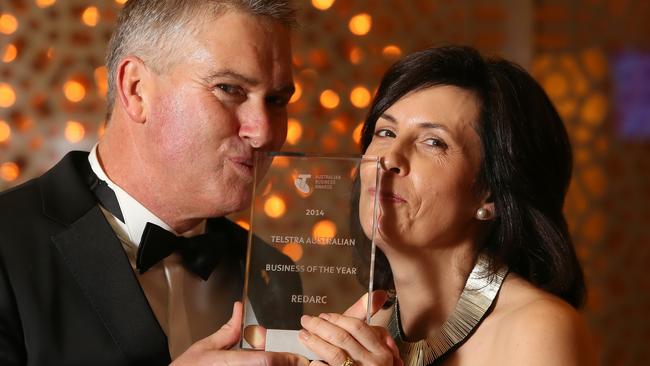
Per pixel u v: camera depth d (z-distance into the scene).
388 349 1.60
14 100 3.58
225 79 1.83
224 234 1.98
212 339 1.65
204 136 1.84
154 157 1.87
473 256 1.81
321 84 3.78
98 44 3.61
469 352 1.73
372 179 1.65
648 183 4.38
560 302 1.71
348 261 1.64
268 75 1.86
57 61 3.60
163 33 1.85
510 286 1.75
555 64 4.30
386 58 3.81
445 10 3.89
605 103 4.32
